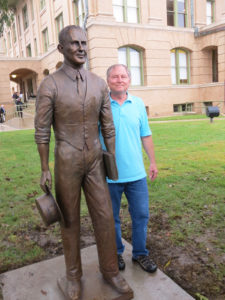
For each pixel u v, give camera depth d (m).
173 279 2.70
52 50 23.88
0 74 25.94
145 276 2.67
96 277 2.59
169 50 20.89
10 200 4.85
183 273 2.78
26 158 7.96
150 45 20.08
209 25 20.75
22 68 26.75
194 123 14.09
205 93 21.95
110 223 2.38
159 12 20.25
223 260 2.94
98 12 18.11
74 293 2.35
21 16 31.44
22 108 21.78
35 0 26.39
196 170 5.96
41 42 26.73
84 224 3.92
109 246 2.40
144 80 20.56
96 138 2.33
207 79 22.47
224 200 4.36
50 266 2.89
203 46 21.59
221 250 3.12
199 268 2.84
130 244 3.25
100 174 2.36
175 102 21.62
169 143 9.02
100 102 2.30
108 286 2.46
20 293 2.53
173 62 21.75
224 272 2.75
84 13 19.50
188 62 22.27
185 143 8.91
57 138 2.25
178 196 4.60
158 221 3.84
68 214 2.32
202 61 22.11
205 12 21.98
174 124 14.16
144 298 2.41
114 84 2.61
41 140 2.18
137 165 2.68
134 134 2.68
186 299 2.38
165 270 2.84
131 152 2.63
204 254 3.06
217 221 3.75
